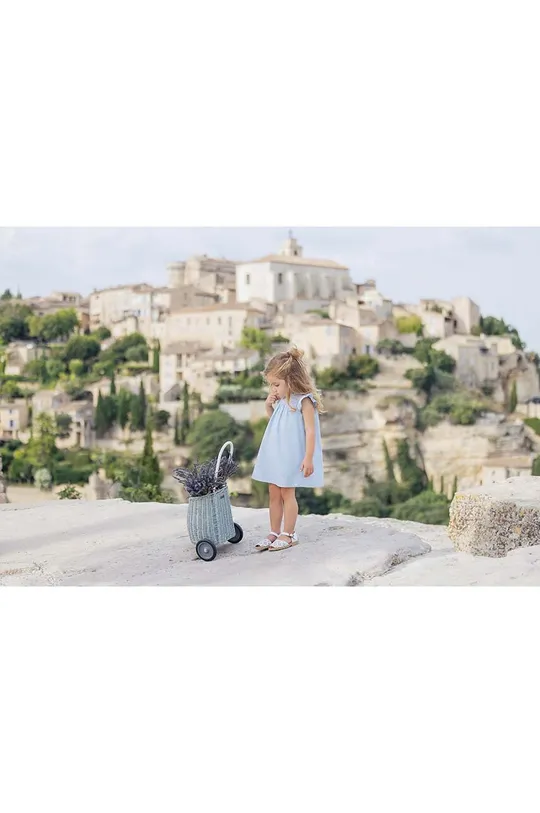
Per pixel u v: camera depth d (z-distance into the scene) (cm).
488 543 571
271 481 578
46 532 691
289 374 580
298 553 569
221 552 593
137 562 588
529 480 648
